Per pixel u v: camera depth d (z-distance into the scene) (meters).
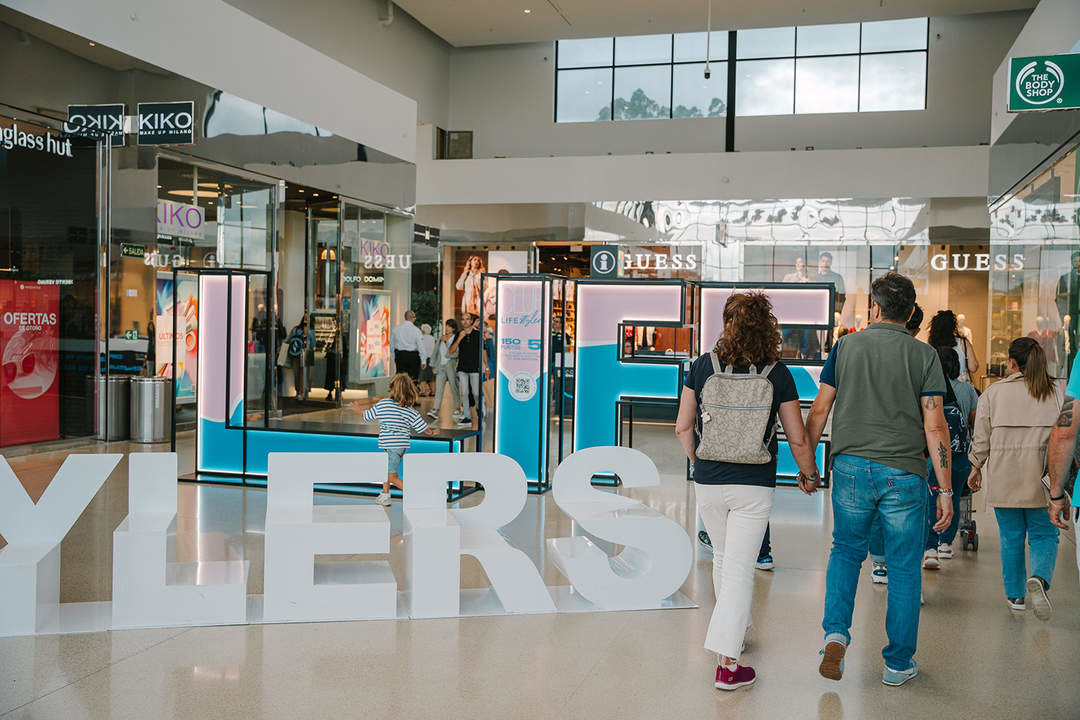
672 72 20.25
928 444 3.58
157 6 10.05
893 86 19.16
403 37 18.73
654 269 18.17
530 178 18.66
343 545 4.38
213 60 10.94
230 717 3.23
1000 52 18.50
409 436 7.45
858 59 19.30
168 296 11.01
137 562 4.21
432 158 20.25
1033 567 4.61
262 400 9.04
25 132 8.96
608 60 20.55
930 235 17.08
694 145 20.11
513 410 8.09
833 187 17.41
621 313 8.11
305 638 4.11
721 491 3.63
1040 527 4.67
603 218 18.34
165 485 4.66
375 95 14.66
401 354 14.94
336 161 13.66
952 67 18.78
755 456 3.54
